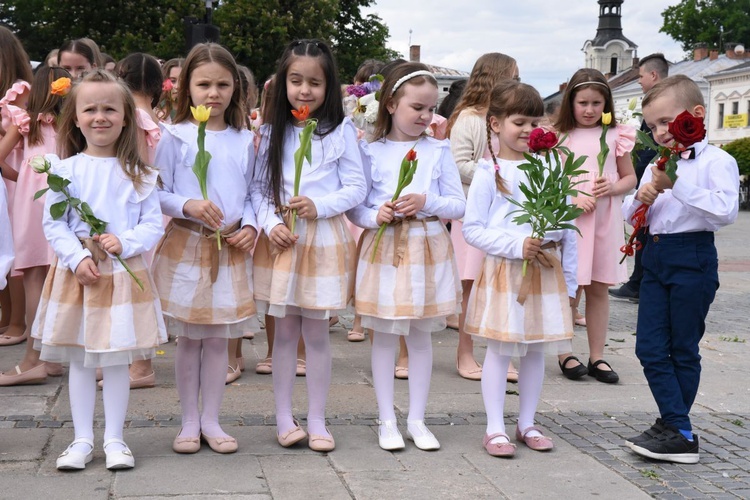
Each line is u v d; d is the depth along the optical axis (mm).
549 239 4082
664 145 4031
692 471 3908
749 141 36875
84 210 3561
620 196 5590
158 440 4082
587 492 3605
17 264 5031
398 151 4160
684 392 4102
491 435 4051
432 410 4754
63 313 3588
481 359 6027
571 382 5492
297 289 3924
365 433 4309
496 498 3508
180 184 3922
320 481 3617
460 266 5695
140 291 3641
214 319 3838
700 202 3871
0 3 36312
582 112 5445
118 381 3699
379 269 4016
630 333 7242
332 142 4012
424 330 4094
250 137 4055
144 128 4996
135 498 3361
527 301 4016
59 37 30922
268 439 4152
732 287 10508
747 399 5242
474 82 5555
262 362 5500
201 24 13297
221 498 3393
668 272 4047
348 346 6379
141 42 28922
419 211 4043
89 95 3652
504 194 4090
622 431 4477
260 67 29844
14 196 5195
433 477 3721
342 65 34594
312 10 30047
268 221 3916
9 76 5336
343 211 3990
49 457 3805
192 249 3859
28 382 4992
